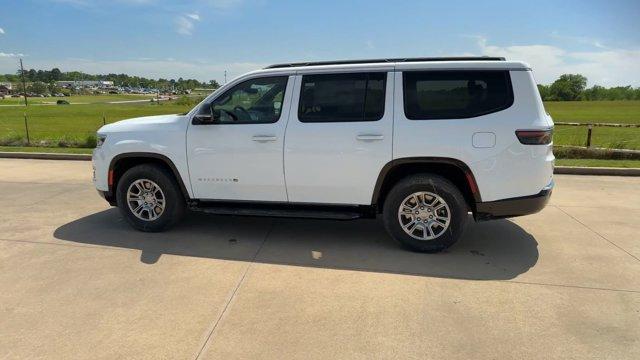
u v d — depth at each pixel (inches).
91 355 120.5
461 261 183.8
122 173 224.8
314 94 193.5
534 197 178.7
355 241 207.9
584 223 233.5
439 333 130.6
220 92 202.1
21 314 140.7
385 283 163.2
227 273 171.5
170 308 144.4
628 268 175.8
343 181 191.9
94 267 176.6
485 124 177.5
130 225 225.9
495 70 178.5
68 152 464.8
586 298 151.3
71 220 238.4
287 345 124.8
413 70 185.0
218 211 207.0
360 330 132.1
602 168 362.9
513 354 121.0
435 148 180.9
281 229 225.1
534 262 182.5
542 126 175.0
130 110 2410.2
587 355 120.6
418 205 189.3
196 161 206.1
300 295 153.6
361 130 186.7
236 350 122.6
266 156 197.3
